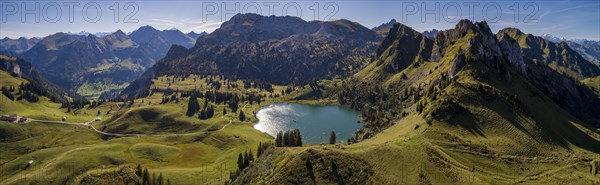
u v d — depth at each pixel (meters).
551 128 169.25
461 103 165.12
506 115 163.12
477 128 149.75
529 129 157.00
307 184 106.00
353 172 108.62
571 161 129.00
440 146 131.00
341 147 123.56
